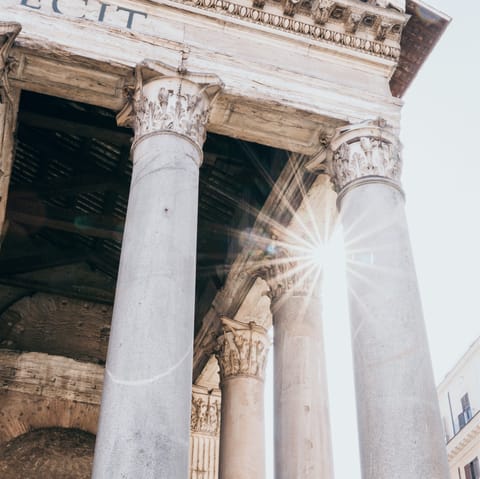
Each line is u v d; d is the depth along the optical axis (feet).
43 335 64.23
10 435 57.36
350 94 46.78
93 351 64.69
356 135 45.39
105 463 30.81
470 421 115.24
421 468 34.42
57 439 58.70
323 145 46.62
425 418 35.94
